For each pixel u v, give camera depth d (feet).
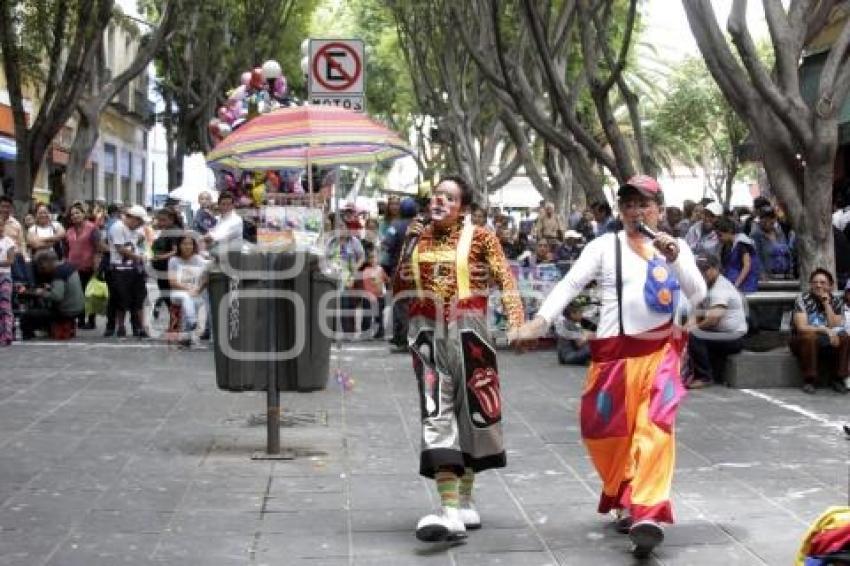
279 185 47.03
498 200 173.06
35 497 22.86
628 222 20.17
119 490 23.52
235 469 25.50
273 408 26.68
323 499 23.00
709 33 41.06
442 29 109.81
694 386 38.68
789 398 36.47
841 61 40.01
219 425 30.78
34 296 51.21
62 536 20.25
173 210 49.06
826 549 15.52
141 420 31.35
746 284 45.06
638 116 53.11
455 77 113.60
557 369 43.47
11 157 105.50
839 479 24.76
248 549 19.70
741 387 38.55
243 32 123.24
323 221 41.32
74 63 68.54
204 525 21.07
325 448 27.84
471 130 114.83
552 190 106.52
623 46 51.88
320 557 19.31
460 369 20.48
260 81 49.67
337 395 36.17
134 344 49.90
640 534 18.65
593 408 20.12
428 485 24.20
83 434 29.27
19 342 50.31
